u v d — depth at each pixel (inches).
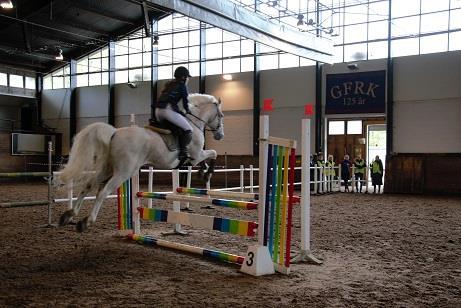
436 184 686.5
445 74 704.4
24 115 1112.8
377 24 762.2
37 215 401.4
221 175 885.8
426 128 720.3
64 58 1045.8
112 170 226.7
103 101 1026.7
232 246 263.9
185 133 232.8
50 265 210.5
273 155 205.5
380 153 841.5
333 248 257.9
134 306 151.3
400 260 227.6
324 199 594.9
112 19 900.6
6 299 157.8
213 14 451.5
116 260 222.2
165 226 339.0
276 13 814.5
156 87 959.6
